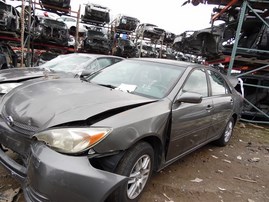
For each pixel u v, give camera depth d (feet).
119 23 62.18
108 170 8.02
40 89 10.18
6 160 8.62
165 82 11.36
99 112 8.13
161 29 65.16
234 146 18.61
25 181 7.76
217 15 31.91
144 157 9.11
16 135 8.45
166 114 9.86
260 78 28.09
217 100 14.30
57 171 6.86
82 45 50.62
